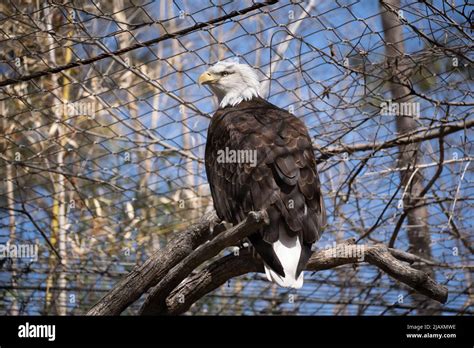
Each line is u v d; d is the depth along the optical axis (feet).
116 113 34.86
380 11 30.01
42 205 38.75
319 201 25.79
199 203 37.63
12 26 30.68
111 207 37.47
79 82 30.81
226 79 31.89
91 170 35.06
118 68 33.73
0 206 35.65
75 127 32.55
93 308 27.50
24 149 35.50
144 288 27.32
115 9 33.42
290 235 24.53
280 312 39.75
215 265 26.30
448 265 36.76
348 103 30.86
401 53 28.86
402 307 38.47
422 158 34.78
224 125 28.37
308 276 38.65
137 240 38.04
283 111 29.37
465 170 31.76
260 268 26.03
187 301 26.48
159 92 33.42
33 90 34.60
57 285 38.60
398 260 25.32
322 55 29.14
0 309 39.32
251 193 25.62
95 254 38.29
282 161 25.80
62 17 31.42
